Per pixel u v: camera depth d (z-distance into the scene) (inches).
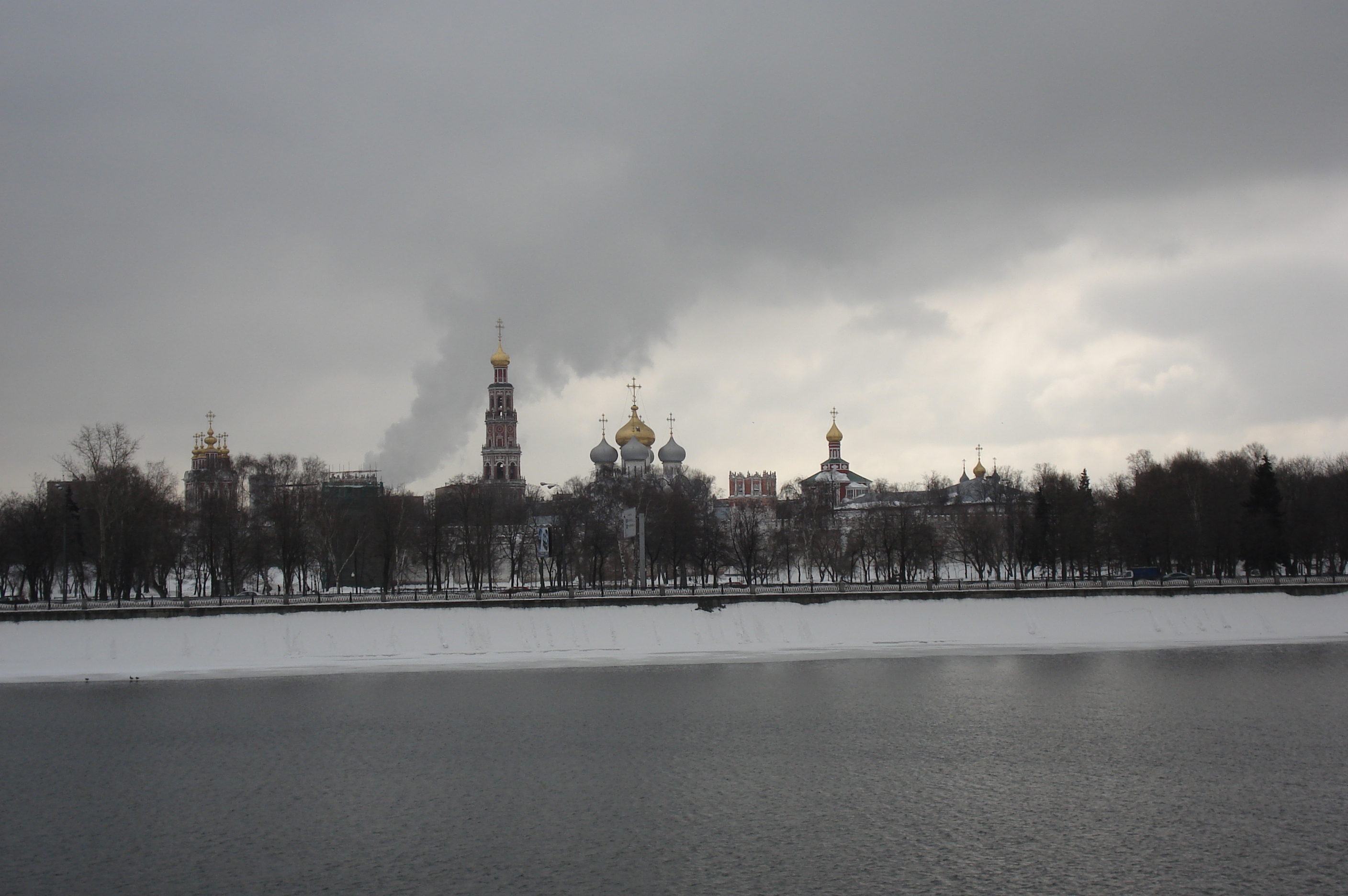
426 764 3486.7
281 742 3794.3
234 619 5536.4
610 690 4697.3
